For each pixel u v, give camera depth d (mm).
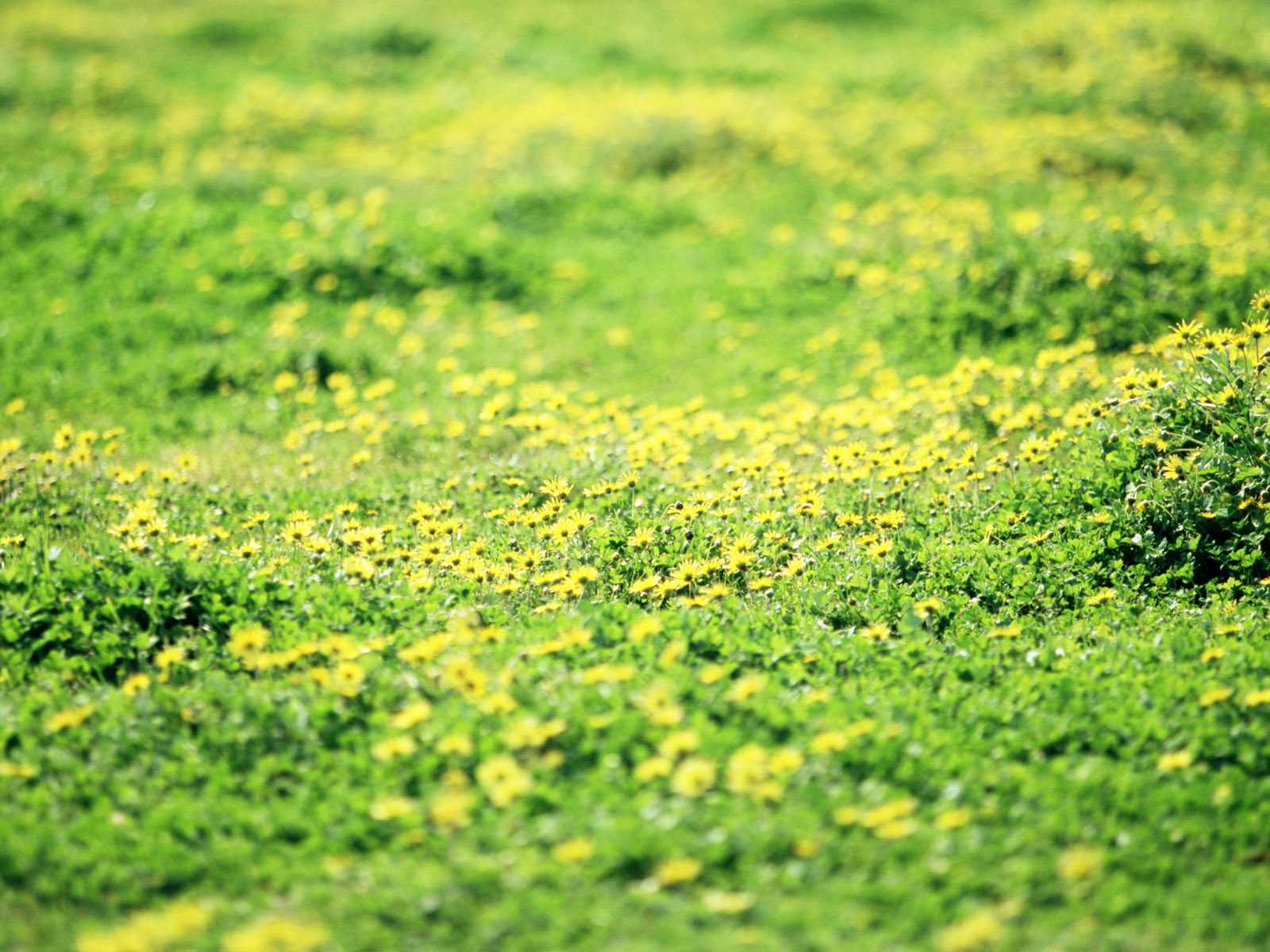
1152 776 6367
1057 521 9477
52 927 5590
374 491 11320
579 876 5641
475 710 6820
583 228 20234
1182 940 5312
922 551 9141
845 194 21469
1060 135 22984
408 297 17547
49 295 17250
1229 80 26516
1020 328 14609
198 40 35125
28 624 8148
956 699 7129
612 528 9688
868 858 5746
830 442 11984
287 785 6492
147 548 9062
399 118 28312
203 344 16000
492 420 12266
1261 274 14258
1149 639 7953
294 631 8094
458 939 5359
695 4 38906
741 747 6547
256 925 5438
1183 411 9648
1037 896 5551
